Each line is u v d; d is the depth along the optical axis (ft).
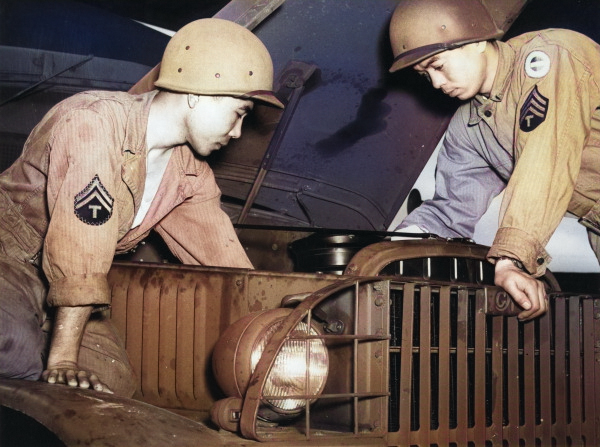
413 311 4.95
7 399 4.28
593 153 7.15
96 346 5.17
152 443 3.78
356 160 8.52
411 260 5.63
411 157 8.66
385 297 4.65
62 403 4.03
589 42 7.08
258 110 7.79
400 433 4.69
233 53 5.34
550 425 5.58
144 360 5.36
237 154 8.00
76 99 5.25
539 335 5.67
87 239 4.77
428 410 4.84
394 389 4.93
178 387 5.23
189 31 5.46
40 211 5.32
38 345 4.99
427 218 8.32
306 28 7.59
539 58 6.98
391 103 8.30
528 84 6.98
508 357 5.41
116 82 11.18
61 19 10.77
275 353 4.19
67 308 4.74
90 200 4.84
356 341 4.53
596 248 7.83
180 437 3.91
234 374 4.37
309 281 5.01
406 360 4.77
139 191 5.46
